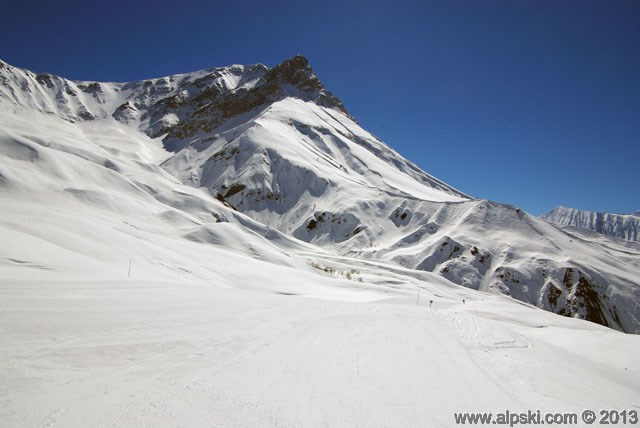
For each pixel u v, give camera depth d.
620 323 118.56
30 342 7.57
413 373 8.48
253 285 42.78
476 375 8.93
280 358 8.52
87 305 11.84
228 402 5.82
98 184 94.38
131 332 9.25
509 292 124.38
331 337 11.55
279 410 5.73
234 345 9.20
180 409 5.43
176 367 7.14
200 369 7.16
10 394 5.33
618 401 8.53
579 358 14.38
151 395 5.79
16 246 20.80
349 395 6.66
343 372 7.98
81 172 94.12
